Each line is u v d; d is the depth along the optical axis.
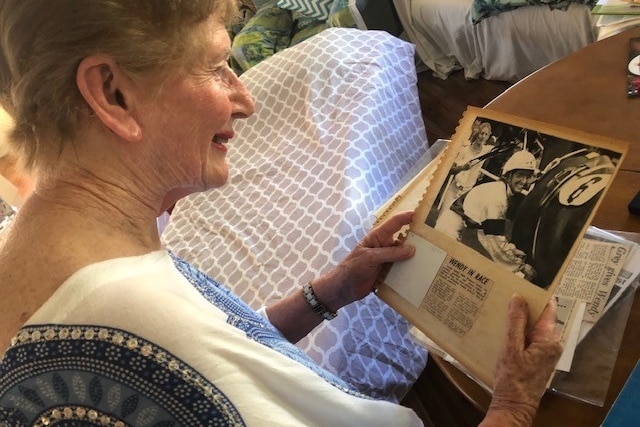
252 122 1.74
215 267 1.38
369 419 0.62
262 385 0.54
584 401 0.68
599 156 0.64
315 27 2.61
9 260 0.52
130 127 0.54
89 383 0.48
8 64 0.52
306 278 1.25
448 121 2.37
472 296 0.70
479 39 2.31
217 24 0.59
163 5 0.51
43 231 0.52
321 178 1.45
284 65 1.77
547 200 0.66
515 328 0.62
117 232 0.55
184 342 0.50
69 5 0.48
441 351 0.80
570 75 1.10
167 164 0.58
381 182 1.46
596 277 0.76
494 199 0.71
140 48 0.51
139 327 0.49
